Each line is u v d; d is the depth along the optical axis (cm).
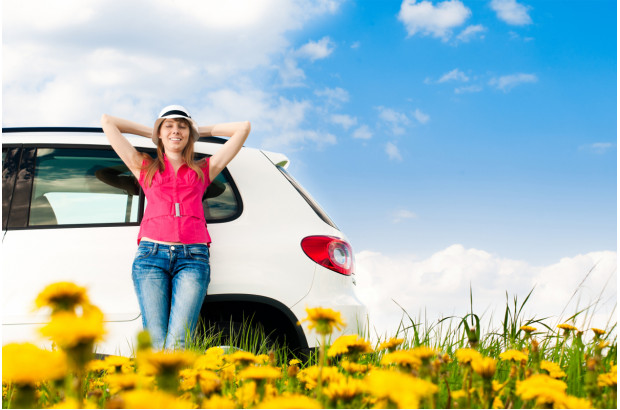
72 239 309
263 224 329
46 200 317
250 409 111
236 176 339
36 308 81
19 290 296
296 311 315
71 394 79
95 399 112
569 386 174
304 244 327
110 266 307
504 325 265
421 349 122
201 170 322
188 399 122
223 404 101
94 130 346
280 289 316
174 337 283
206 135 352
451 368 201
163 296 298
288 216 335
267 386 126
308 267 323
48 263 302
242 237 323
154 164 314
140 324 301
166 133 318
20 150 324
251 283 314
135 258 302
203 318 318
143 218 312
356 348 134
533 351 163
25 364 71
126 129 335
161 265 300
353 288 340
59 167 325
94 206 321
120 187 327
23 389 73
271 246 322
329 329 110
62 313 77
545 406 111
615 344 204
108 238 312
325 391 103
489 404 120
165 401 74
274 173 347
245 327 312
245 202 333
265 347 300
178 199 310
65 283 81
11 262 301
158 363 80
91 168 328
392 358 120
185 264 302
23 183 318
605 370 189
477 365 121
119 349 296
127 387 110
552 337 239
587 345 217
